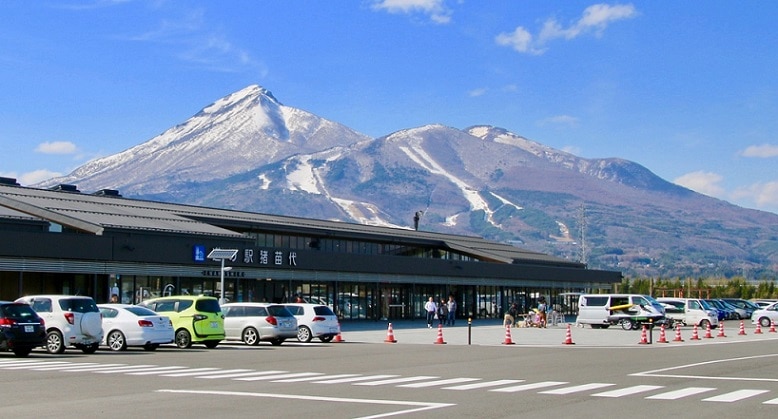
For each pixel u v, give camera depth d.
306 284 59.78
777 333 53.38
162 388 19.72
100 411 15.95
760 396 18.50
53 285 44.12
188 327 35.03
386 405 16.84
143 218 52.91
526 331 53.75
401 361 28.27
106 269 45.44
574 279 89.06
